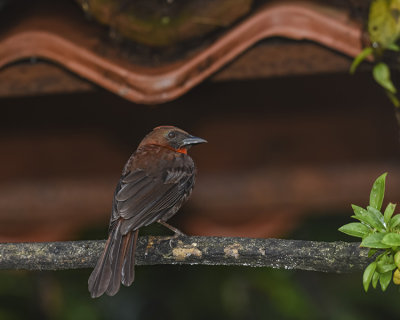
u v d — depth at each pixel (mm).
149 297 13727
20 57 8797
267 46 8562
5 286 13461
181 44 8742
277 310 13367
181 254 7285
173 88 8617
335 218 13570
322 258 6828
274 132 11023
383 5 8273
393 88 8398
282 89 10922
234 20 8539
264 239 7059
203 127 11164
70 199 11148
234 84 11000
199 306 13672
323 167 10898
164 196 8656
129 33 8641
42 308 13406
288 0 8602
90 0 8594
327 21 8352
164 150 9344
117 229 7680
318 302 13281
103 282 7090
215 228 11367
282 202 11016
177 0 8586
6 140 11109
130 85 8664
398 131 10766
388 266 6262
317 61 8609
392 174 10859
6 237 11336
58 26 9055
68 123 11211
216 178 11078
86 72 8734
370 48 8273
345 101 10875
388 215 6297
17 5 9438
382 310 13312
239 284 13445
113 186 11109
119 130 11289
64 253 7363
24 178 11102
